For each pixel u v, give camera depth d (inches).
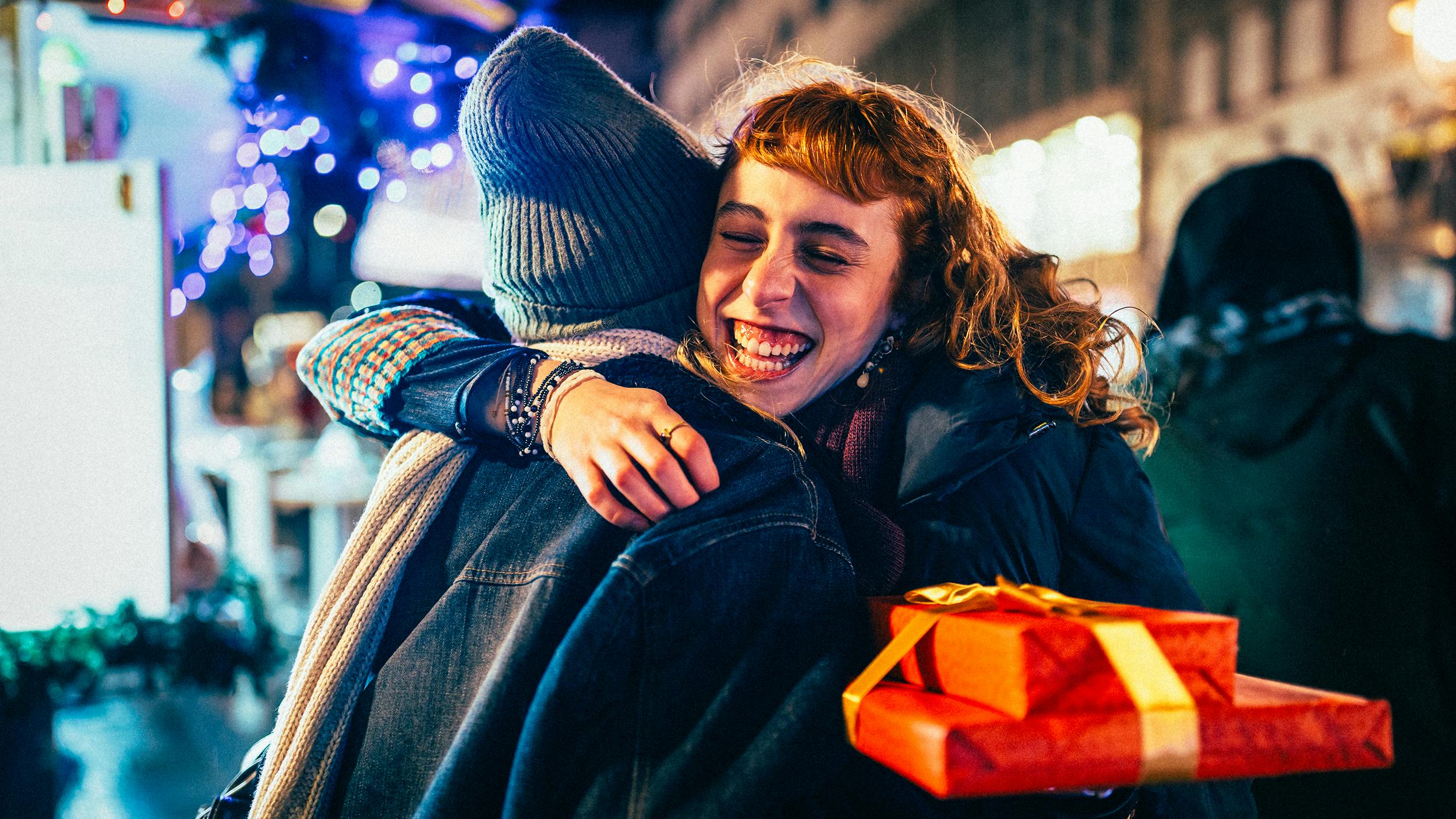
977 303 37.6
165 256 74.9
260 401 225.1
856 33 301.1
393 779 33.5
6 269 72.8
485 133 34.9
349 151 126.0
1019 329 38.1
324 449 171.0
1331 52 224.2
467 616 33.9
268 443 199.3
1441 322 184.5
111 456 74.8
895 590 34.9
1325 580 57.4
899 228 37.6
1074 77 291.4
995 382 36.1
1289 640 58.7
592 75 35.6
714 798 28.1
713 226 38.2
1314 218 65.6
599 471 31.3
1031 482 36.6
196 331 238.1
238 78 112.6
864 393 38.5
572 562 32.5
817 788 29.8
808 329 36.5
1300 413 59.2
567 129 34.6
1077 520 37.6
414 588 35.8
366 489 164.4
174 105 116.6
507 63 34.2
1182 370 64.8
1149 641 24.0
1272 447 59.7
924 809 32.1
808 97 37.6
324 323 232.1
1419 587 55.9
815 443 37.8
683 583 29.6
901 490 36.1
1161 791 35.6
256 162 121.9
